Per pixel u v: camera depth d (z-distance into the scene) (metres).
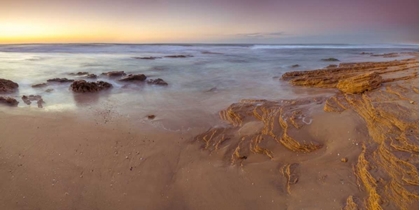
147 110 10.31
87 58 29.73
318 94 11.66
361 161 5.32
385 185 4.49
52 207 5.05
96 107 10.52
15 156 6.54
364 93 8.88
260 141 7.05
